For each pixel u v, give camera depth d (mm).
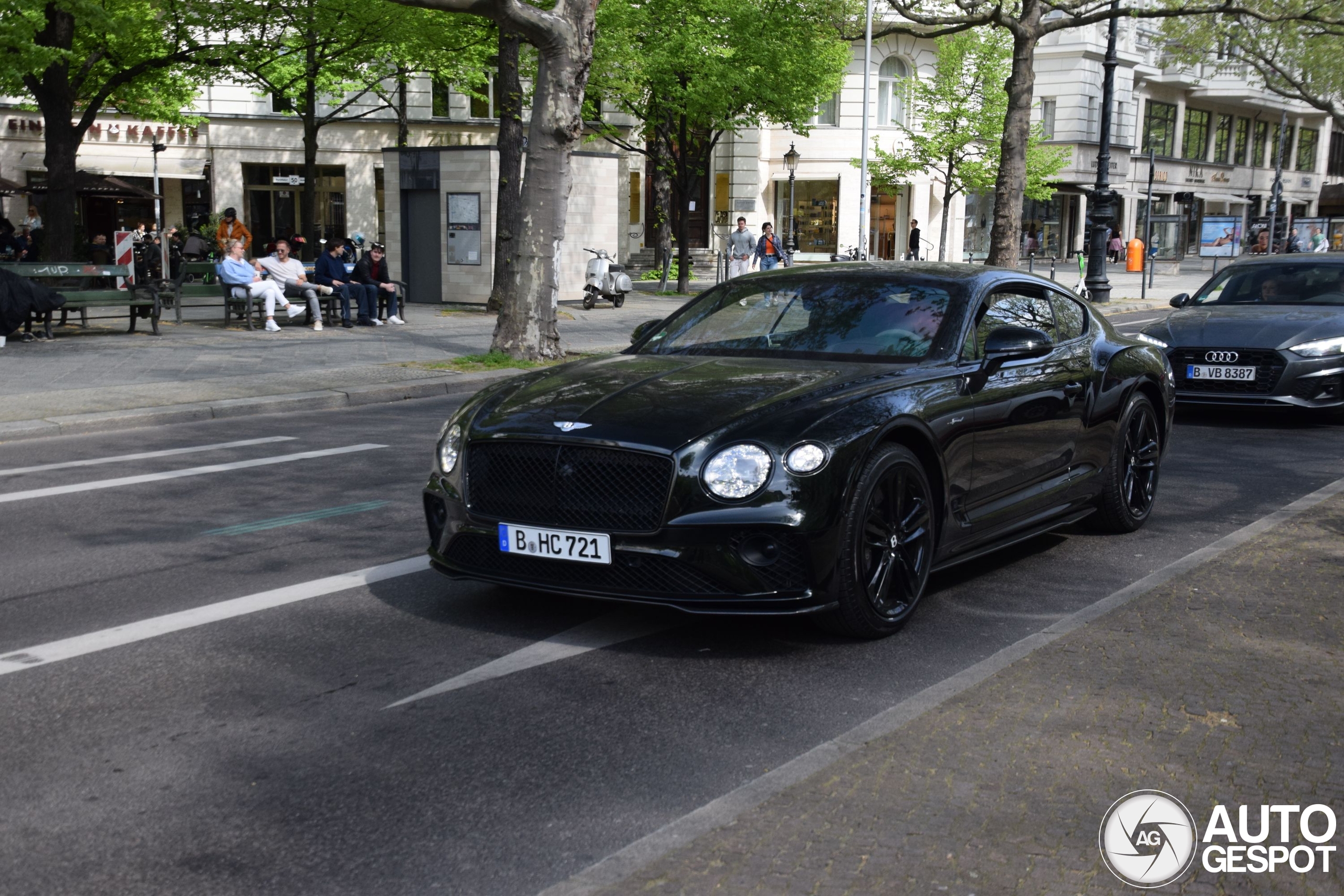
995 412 5355
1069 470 6090
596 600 5316
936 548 5082
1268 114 62469
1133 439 6672
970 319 5531
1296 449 9328
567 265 25234
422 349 15578
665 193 30078
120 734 3816
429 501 5090
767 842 2900
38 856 3029
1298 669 4113
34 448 9156
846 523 4492
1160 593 5039
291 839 3121
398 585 5547
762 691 4215
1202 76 53250
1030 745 3463
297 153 37750
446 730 3863
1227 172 60625
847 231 43656
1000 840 2906
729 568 4371
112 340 16016
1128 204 54375
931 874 2746
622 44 25938
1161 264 42000
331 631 4871
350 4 22891
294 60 28188
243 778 3492
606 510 4496
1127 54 51000
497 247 21281
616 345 16469
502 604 5258
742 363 5273
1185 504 7410
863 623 4672
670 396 4766
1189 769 3312
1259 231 46375
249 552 6137
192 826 3191
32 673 4383
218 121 36844
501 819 3240
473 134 39438
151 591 5449
